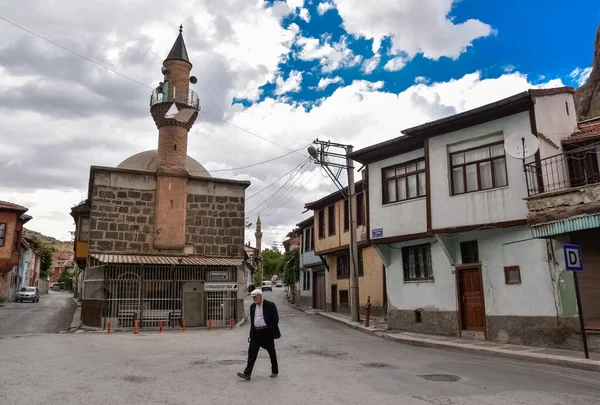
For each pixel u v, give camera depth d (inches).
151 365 368.5
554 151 529.3
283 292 2554.1
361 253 1007.0
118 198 862.5
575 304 482.0
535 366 406.3
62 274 3452.3
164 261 804.0
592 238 481.7
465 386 304.5
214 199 939.3
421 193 662.5
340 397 264.4
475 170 586.9
